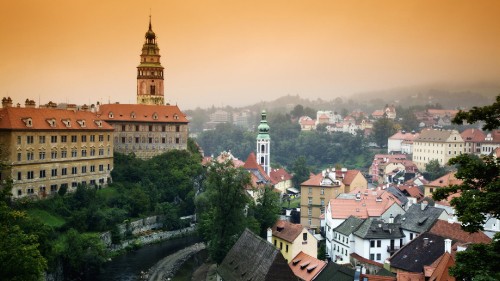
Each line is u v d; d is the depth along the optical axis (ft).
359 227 443.32
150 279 447.42
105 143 627.46
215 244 449.89
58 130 563.07
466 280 166.91
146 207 602.03
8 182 303.27
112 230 532.73
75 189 583.99
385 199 520.01
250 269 341.00
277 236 432.66
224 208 457.68
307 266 367.66
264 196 516.32
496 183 161.68
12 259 248.32
